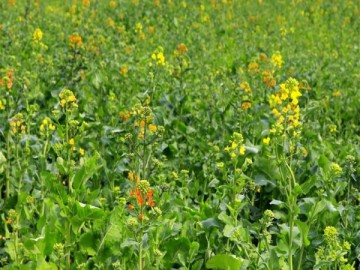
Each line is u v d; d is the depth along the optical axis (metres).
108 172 6.76
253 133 8.27
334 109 10.78
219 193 5.79
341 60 15.07
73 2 21.70
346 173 6.50
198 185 6.72
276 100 5.16
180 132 8.58
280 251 5.13
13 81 9.09
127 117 7.99
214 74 11.69
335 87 11.98
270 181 6.48
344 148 8.17
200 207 5.99
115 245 5.05
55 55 13.38
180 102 9.36
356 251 5.55
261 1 24.81
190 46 15.55
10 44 13.89
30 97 9.43
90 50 12.80
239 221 5.40
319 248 4.91
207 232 5.39
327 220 5.91
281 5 25.22
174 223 5.41
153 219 4.62
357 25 21.83
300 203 6.02
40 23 17.31
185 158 7.65
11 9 19.47
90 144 7.61
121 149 7.46
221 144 7.89
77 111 8.59
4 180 6.66
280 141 5.43
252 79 11.05
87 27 15.70
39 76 10.85
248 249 4.97
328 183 6.33
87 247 5.08
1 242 5.79
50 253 5.07
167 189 5.93
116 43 15.43
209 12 21.89
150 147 6.55
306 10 24.61
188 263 5.23
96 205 5.87
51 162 7.43
